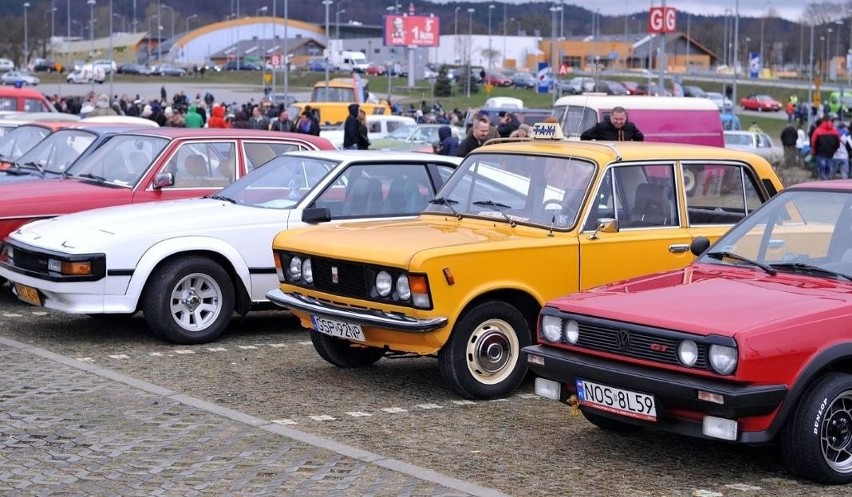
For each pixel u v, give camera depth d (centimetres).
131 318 1149
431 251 783
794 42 14438
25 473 638
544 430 748
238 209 1038
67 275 967
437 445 706
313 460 662
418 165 1065
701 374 614
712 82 10675
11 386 841
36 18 15238
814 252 721
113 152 1223
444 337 790
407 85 9638
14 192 1153
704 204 895
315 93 4412
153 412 769
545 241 823
